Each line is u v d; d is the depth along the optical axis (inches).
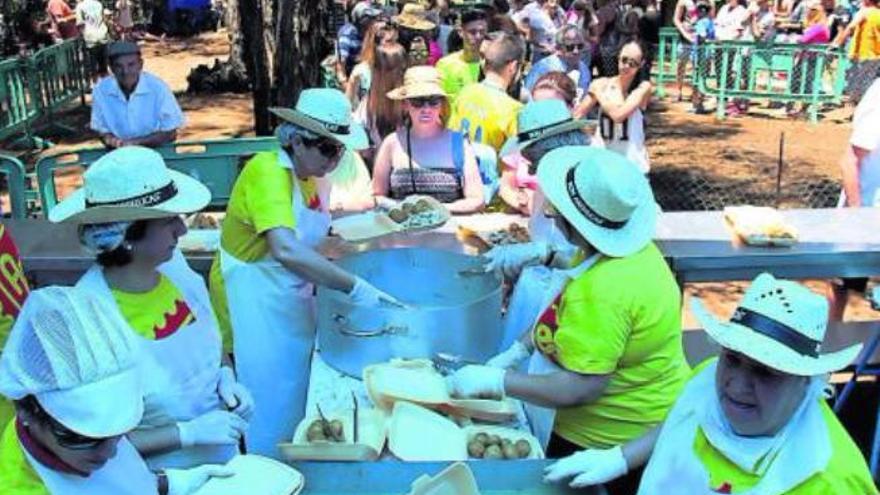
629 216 98.8
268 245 135.3
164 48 786.8
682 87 580.1
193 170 237.9
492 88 198.7
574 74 333.7
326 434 106.6
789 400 75.3
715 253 164.2
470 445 106.3
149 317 97.2
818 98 502.0
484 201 187.8
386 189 190.7
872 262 166.4
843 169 199.5
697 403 83.2
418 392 113.0
